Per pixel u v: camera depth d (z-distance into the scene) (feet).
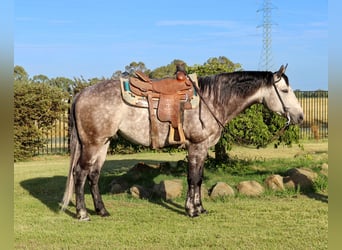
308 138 54.80
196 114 18.98
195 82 19.53
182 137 18.84
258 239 15.94
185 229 17.44
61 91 45.37
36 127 43.78
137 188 23.94
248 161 34.35
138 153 47.50
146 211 20.57
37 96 43.37
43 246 15.49
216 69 28.02
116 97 18.76
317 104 57.00
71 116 19.44
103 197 23.80
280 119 26.53
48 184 28.60
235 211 20.17
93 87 19.30
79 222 18.72
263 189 23.84
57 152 47.91
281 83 19.75
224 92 19.61
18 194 25.38
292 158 37.63
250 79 19.81
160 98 18.80
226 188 23.22
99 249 15.14
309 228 17.29
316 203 21.52
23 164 40.40
